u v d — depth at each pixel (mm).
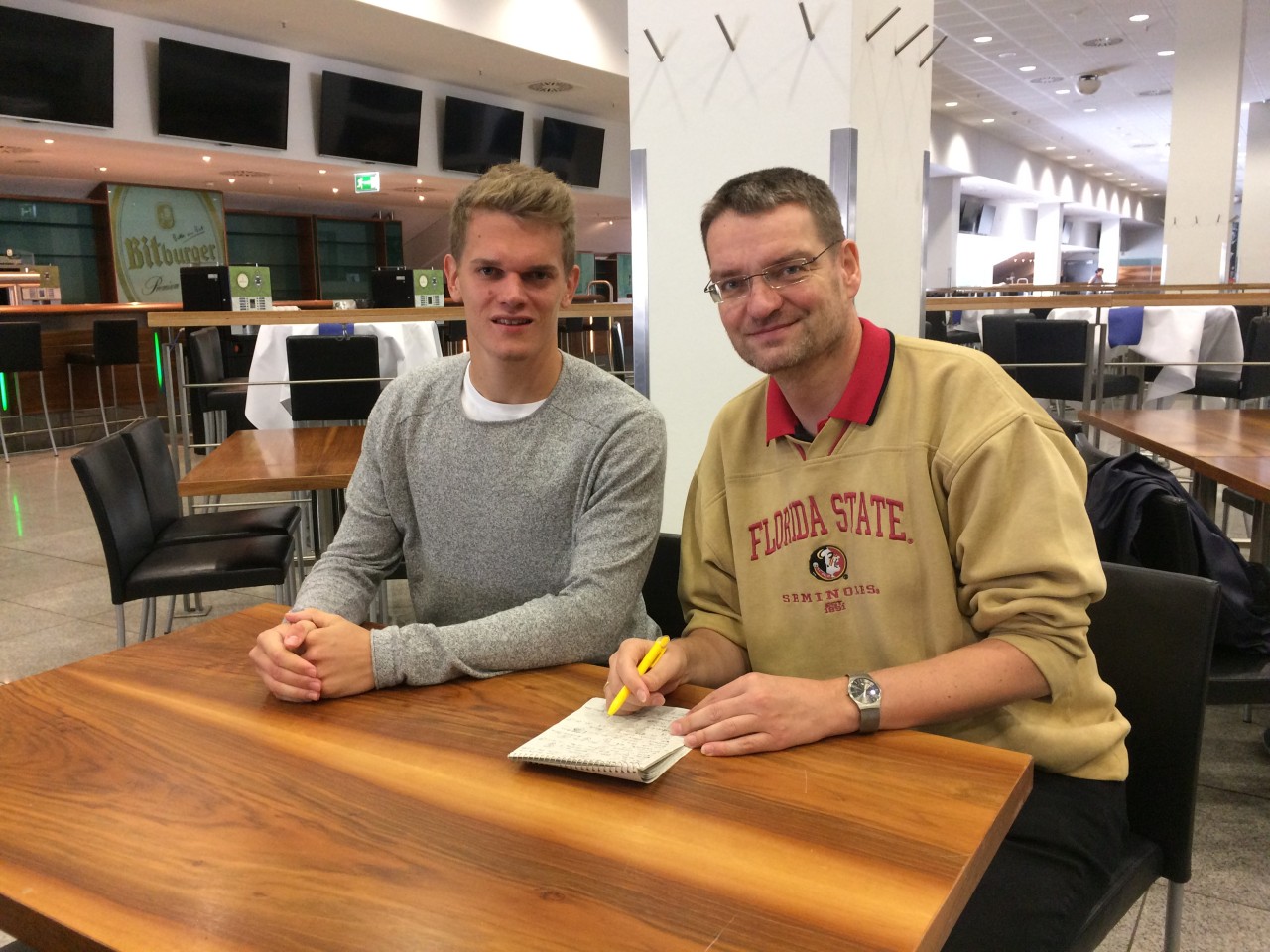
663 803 827
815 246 1133
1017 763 901
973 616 1165
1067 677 1066
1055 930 1004
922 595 1168
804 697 954
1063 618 1066
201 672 1162
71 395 7871
